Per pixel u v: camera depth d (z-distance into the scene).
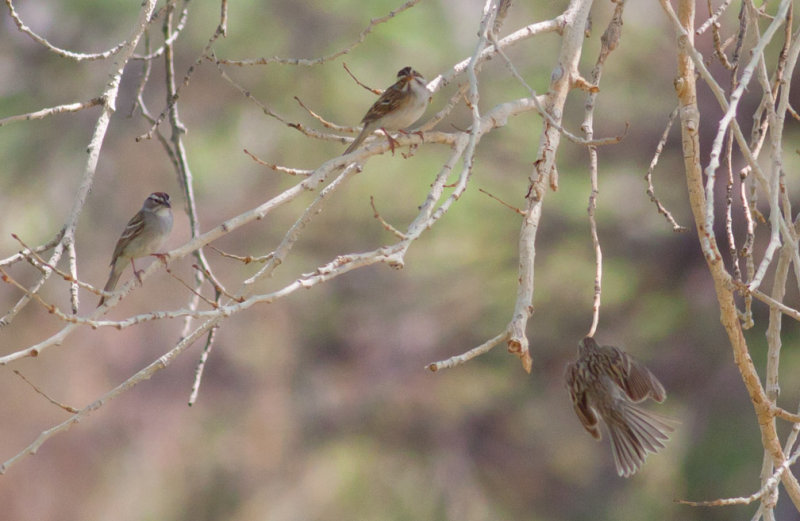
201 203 16.31
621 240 15.02
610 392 4.69
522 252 4.96
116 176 16.19
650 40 14.73
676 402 15.18
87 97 15.83
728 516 14.80
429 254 15.21
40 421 16.42
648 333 15.12
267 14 15.14
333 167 4.88
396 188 15.17
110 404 16.83
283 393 16.78
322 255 16.20
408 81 7.20
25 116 5.13
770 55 13.20
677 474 15.18
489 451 16.45
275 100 15.61
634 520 15.27
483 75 14.89
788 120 13.65
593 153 5.41
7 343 16.17
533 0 15.00
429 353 16.36
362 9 14.70
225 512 16.34
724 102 4.31
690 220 14.70
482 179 14.80
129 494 16.42
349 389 16.58
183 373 17.14
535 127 14.48
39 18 15.56
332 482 16.30
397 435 16.61
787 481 4.73
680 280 14.98
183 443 16.73
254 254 16.09
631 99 14.79
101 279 16.16
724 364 14.95
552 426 16.23
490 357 15.92
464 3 15.64
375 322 16.48
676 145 14.58
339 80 14.97
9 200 15.59
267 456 16.55
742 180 5.20
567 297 15.00
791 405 14.09
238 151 15.71
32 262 4.79
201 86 15.76
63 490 16.31
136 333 16.86
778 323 5.10
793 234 4.96
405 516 16.08
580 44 5.86
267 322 16.73
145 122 16.03
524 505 16.33
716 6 13.24
